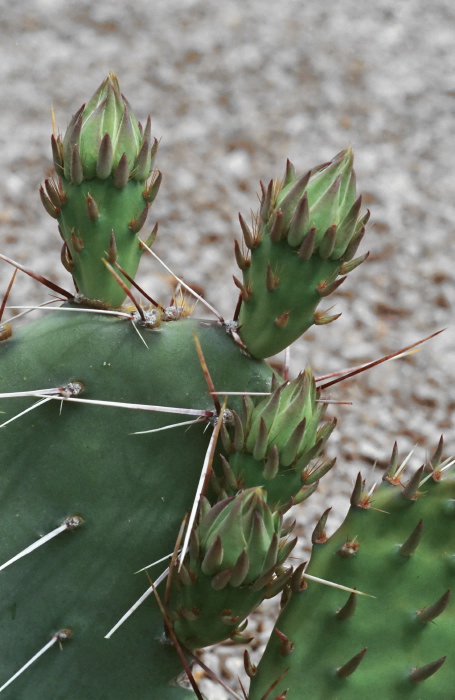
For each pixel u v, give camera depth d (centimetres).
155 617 61
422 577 60
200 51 143
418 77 144
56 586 61
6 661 61
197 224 119
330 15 152
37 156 124
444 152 133
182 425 62
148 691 61
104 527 61
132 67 139
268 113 135
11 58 137
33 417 62
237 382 62
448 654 60
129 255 63
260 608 84
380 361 63
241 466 60
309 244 60
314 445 60
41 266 111
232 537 58
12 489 61
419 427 102
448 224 124
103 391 62
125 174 62
